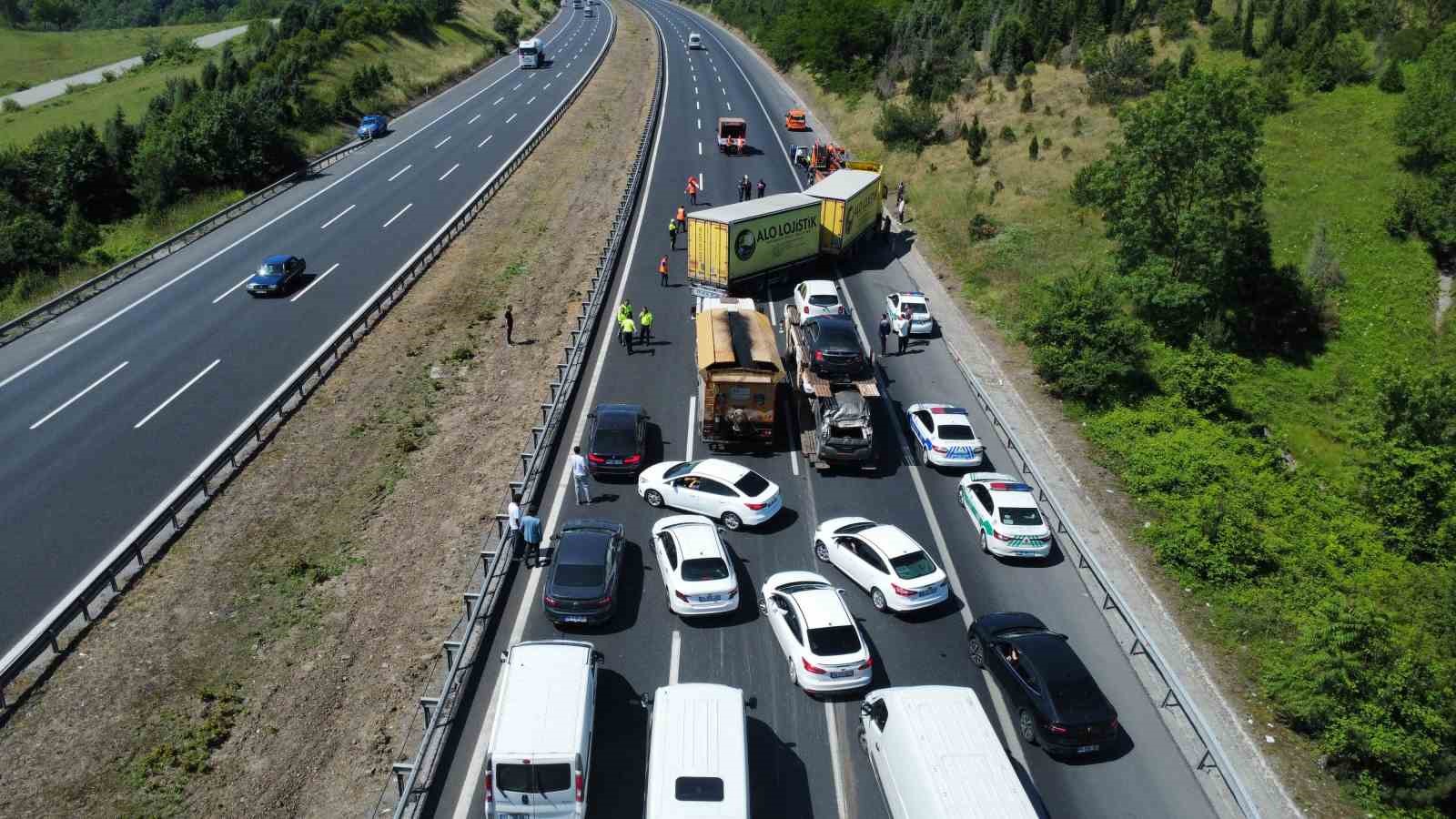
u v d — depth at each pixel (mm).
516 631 21562
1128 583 24750
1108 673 21141
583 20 143375
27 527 25250
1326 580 26766
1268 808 18047
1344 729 18938
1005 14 86625
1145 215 41188
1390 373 33375
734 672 20516
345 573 24188
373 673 20781
